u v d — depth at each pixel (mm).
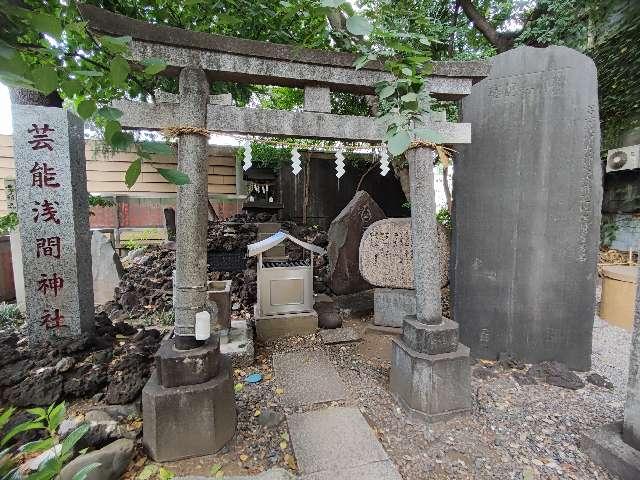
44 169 2824
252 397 2902
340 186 8695
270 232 6234
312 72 2615
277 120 2547
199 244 2273
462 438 2359
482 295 3521
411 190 2752
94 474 1745
